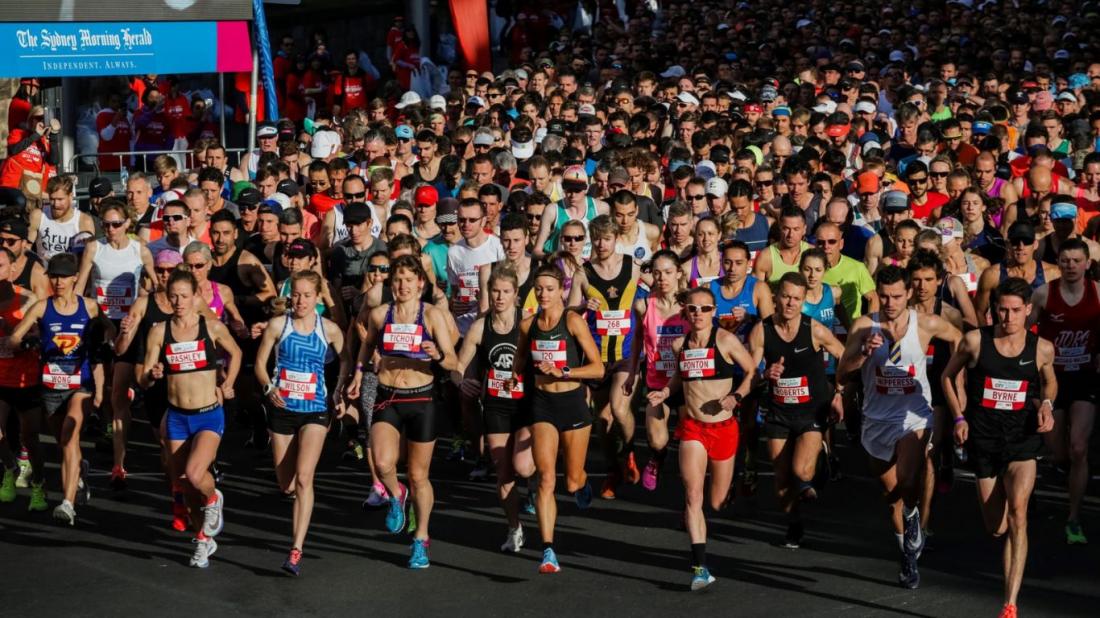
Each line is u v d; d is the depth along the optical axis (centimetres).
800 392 1370
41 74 2517
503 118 2592
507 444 1387
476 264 1747
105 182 2031
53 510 1580
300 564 1380
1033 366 1235
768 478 1677
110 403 1827
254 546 1442
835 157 2148
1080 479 1409
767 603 1245
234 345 1423
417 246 1575
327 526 1516
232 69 2700
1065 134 2495
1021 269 1605
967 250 1794
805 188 1981
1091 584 1288
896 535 1367
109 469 1767
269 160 2223
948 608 1226
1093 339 1435
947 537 1438
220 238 1786
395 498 1430
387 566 1370
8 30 2486
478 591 1290
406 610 1238
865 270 1672
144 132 2980
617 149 2077
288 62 3325
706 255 1662
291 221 1784
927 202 1973
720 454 1330
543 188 1972
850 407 1722
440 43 3953
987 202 1938
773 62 3494
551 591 1286
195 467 1344
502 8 4097
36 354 1541
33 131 2655
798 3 4147
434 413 1372
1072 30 3591
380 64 3816
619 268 1602
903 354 1298
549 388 1354
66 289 1523
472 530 1490
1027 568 1338
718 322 1509
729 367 1318
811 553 1392
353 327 1518
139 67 2602
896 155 2402
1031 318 1477
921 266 1405
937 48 3378
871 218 1908
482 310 1731
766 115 2647
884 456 1316
